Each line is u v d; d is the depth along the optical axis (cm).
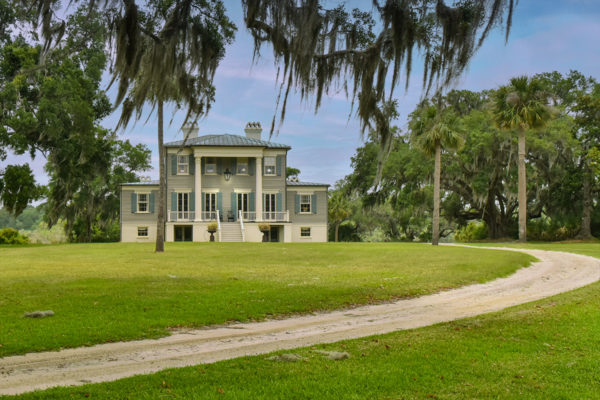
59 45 838
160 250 2333
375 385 466
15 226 10162
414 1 755
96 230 5431
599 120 3788
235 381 480
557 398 436
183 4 852
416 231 6250
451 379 490
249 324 820
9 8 2506
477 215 4841
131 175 5109
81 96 3247
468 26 743
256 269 1595
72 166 3375
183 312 874
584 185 3956
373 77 826
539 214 4453
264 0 771
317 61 827
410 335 706
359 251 2400
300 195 4362
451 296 1135
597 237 4169
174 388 460
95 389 456
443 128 3005
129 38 800
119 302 948
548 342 659
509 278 1463
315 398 432
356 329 778
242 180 4216
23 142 2938
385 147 856
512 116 3262
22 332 700
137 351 631
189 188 4162
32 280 1248
